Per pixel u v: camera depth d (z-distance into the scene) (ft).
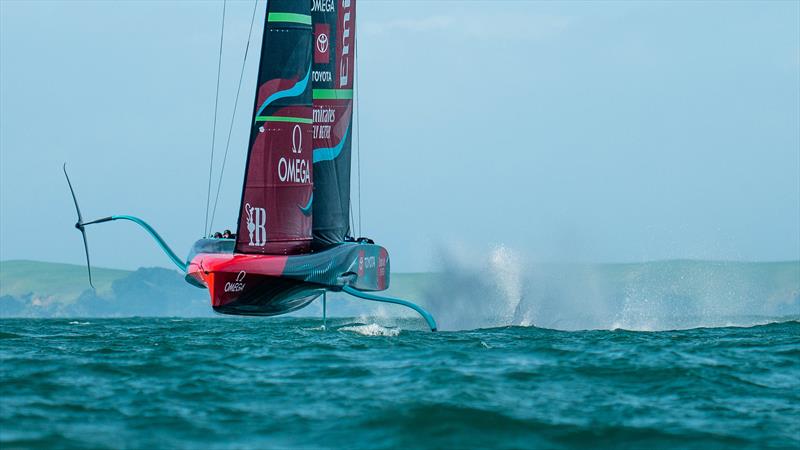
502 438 107.14
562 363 165.68
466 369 157.28
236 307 254.68
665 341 216.74
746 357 179.11
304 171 261.65
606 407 125.08
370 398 128.36
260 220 256.32
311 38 261.03
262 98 255.09
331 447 103.24
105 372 155.84
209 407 123.75
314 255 266.16
